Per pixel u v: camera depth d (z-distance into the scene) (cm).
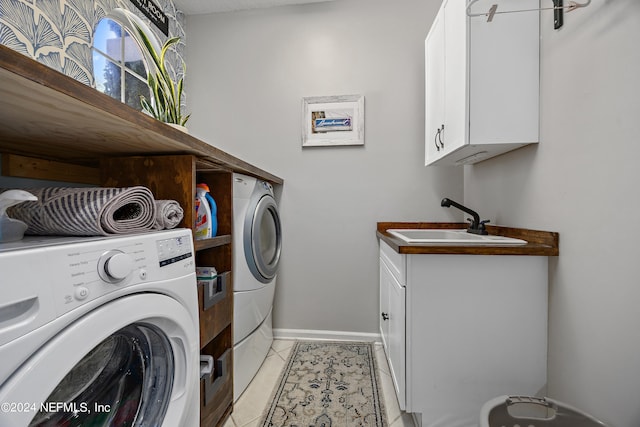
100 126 79
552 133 124
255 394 160
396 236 163
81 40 155
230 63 238
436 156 176
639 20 87
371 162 225
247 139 236
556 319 120
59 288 53
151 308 73
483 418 93
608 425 91
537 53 131
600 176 100
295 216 232
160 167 114
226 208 146
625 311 92
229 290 142
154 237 79
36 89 55
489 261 125
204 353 145
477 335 125
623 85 92
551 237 122
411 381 127
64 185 135
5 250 47
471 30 132
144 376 83
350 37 226
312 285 230
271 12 234
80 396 67
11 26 123
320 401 154
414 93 221
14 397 46
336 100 226
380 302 211
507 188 160
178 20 233
